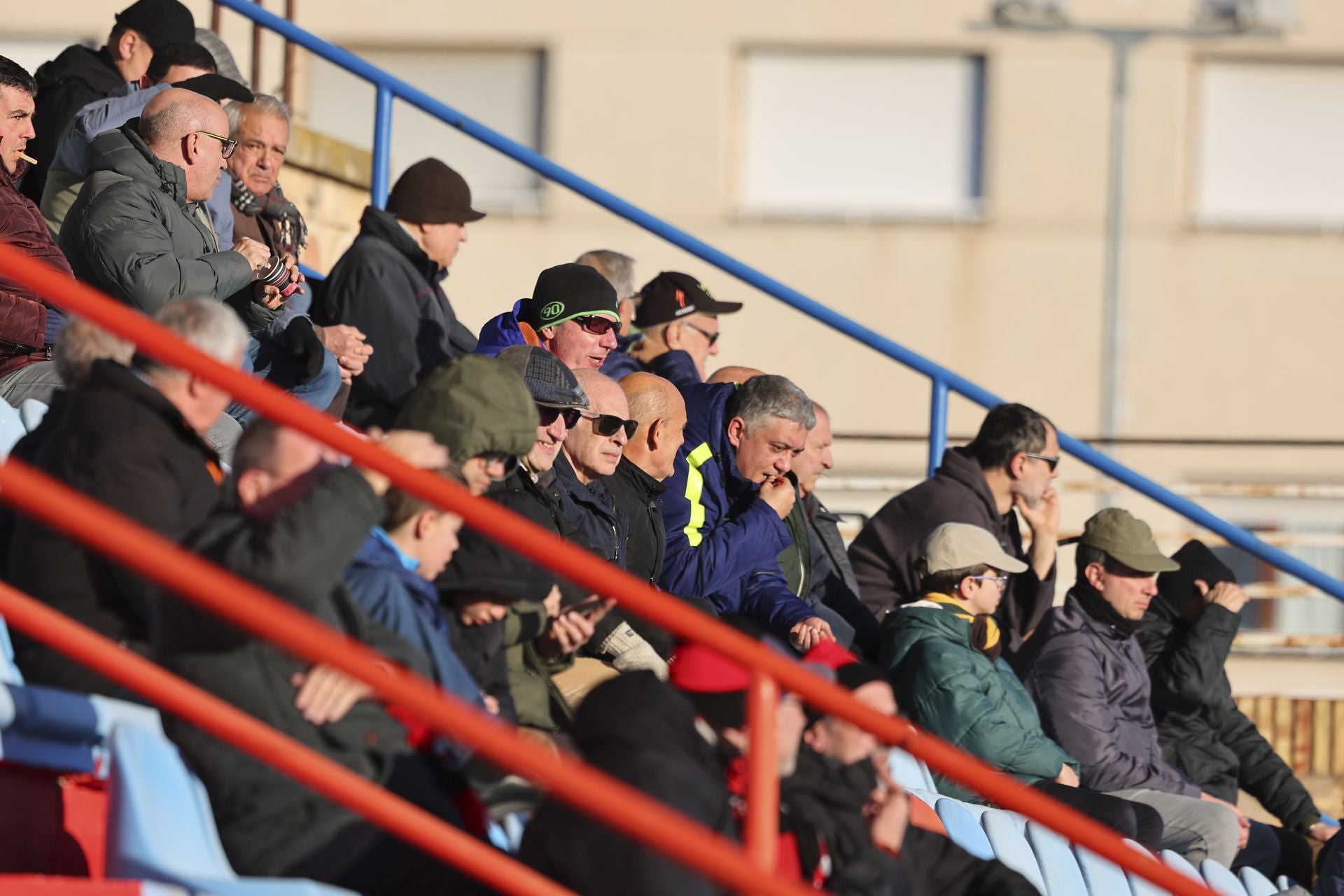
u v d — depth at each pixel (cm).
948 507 2262
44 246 1797
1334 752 3127
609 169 7500
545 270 2088
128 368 1320
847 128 7531
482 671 1410
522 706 1480
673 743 1189
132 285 1808
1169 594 2364
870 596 2262
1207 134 7500
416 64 7538
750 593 2027
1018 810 1265
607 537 1853
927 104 7519
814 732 1334
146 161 1872
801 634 1967
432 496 1162
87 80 2292
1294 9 7388
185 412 1338
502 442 1373
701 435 2081
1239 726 2380
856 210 7488
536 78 7538
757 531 2012
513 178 7512
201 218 1952
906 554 2266
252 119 2156
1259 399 7406
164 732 1210
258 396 1158
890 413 7306
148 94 2072
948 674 1955
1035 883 1778
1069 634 2169
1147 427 7406
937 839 1395
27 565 1298
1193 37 7031
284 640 1062
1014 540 2341
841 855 1291
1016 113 7469
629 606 1166
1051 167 7456
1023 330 7412
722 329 7350
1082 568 2194
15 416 1612
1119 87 7106
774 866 1148
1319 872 2184
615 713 1188
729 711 1295
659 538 1952
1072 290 7419
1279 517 7138
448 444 1364
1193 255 7438
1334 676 3247
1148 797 2097
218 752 1179
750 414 2072
